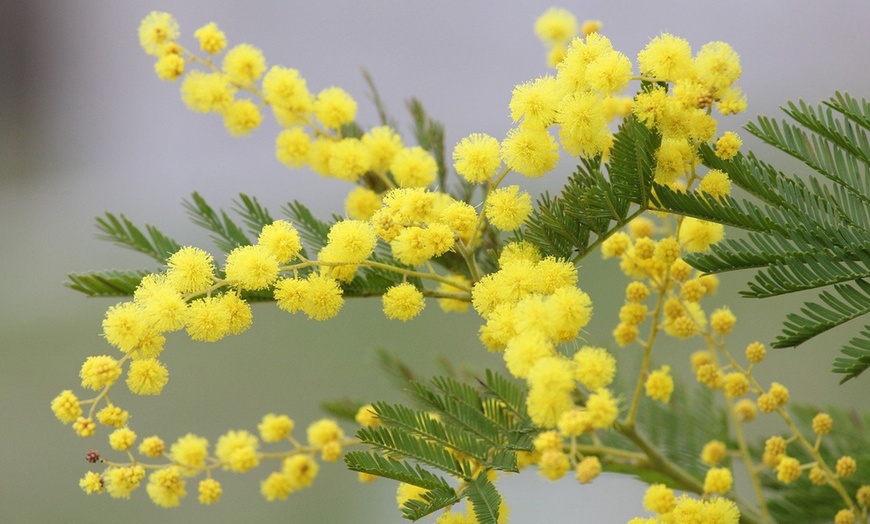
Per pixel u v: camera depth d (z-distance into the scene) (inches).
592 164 20.1
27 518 39.7
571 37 21.1
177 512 37.7
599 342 23.5
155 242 21.5
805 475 22.1
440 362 22.8
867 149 19.9
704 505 19.8
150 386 20.0
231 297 20.1
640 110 20.1
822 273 19.0
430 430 20.0
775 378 32.1
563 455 19.1
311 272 21.0
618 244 21.4
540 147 20.2
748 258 19.2
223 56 21.9
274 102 22.0
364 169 22.0
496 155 20.3
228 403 42.0
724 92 20.1
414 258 20.3
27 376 46.0
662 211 20.1
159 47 21.7
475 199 22.1
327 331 42.8
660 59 20.1
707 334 21.6
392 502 35.8
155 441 20.9
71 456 41.9
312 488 36.7
